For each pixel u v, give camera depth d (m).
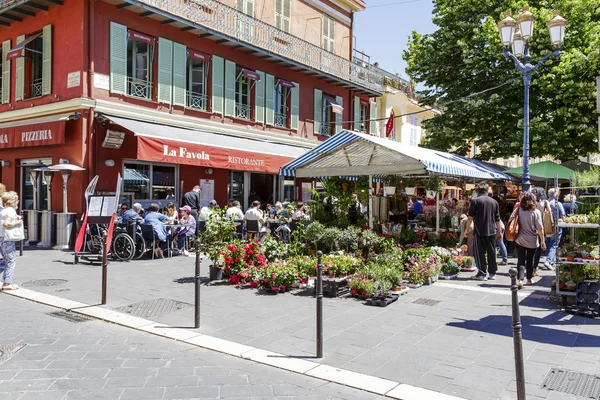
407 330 5.89
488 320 6.33
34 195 14.45
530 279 8.70
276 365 4.74
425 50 19.50
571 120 16.28
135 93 14.83
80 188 13.46
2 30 15.91
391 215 12.33
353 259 8.36
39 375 4.44
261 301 7.38
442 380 4.37
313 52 21.48
